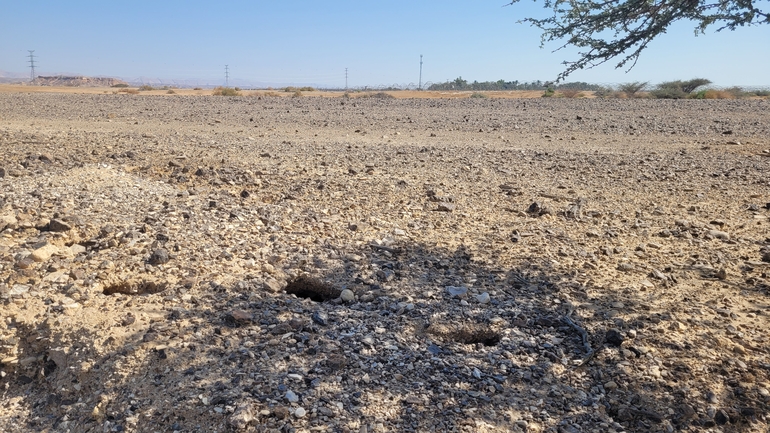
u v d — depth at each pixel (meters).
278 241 6.46
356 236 6.75
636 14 5.25
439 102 28.55
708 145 14.32
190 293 5.08
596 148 13.92
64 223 6.38
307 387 3.88
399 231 6.96
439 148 13.61
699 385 4.06
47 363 4.31
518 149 13.62
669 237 7.06
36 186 8.09
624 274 5.90
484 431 3.56
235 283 5.30
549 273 5.84
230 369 4.03
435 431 3.55
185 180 9.11
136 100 28.39
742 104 25.39
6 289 4.95
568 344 4.55
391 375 4.05
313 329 4.58
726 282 5.73
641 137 15.93
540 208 7.97
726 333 4.71
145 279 5.27
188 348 4.23
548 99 30.17
